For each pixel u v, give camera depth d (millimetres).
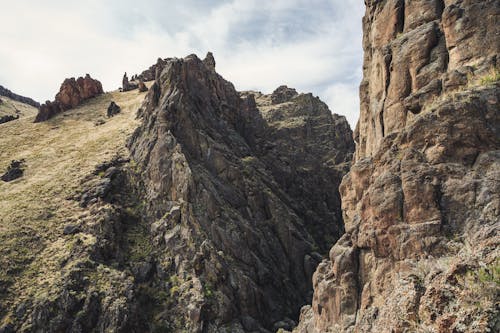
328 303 24672
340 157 106750
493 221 16984
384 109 26531
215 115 79062
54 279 47719
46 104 111312
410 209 19797
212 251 52250
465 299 13148
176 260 53156
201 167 62844
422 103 22984
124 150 73938
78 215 58688
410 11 27156
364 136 32562
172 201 59000
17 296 45844
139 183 64688
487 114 19078
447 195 18859
